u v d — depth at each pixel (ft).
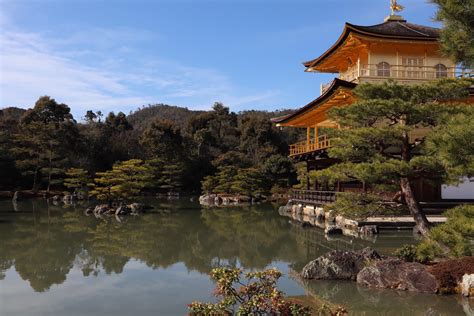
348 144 43.24
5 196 150.10
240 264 48.03
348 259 39.11
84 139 186.39
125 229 77.66
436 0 29.71
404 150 42.24
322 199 86.89
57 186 168.25
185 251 56.44
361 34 82.43
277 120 118.62
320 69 111.24
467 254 30.55
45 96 200.23
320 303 31.60
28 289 37.76
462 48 30.71
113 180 104.99
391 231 65.16
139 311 31.55
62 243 62.59
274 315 22.53
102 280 41.01
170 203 142.92
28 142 161.68
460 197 76.79
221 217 99.40
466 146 25.70
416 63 88.48
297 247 58.65
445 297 32.24
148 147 201.57
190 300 34.24
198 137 217.56
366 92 43.45
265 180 172.76
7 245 60.75
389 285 34.94
